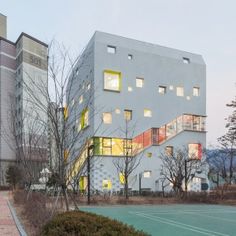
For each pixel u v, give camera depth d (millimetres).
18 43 65188
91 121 43875
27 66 60562
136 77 49156
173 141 51000
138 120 48406
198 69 54812
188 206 30656
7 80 66062
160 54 51719
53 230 7160
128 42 49656
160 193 42156
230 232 15164
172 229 15906
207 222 18688
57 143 11953
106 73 46438
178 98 52375
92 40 47344
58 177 12148
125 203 31406
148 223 18062
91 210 25234
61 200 17406
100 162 44125
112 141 45656
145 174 47875
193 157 48438
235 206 31109
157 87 50781
